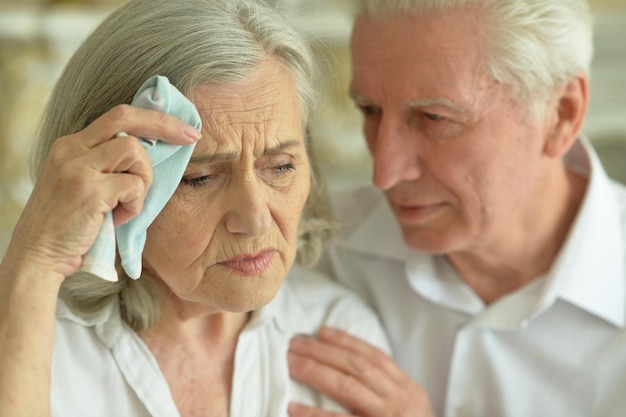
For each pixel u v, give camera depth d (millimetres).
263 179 852
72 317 930
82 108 854
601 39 2436
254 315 1020
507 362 1224
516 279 1230
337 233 1161
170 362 965
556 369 1208
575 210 1243
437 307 1253
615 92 2527
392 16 1022
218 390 980
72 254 746
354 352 1089
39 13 1797
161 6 823
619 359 1195
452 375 1226
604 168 2418
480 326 1199
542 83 1059
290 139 847
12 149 1817
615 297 1199
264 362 1021
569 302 1196
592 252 1194
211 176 818
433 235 1132
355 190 1416
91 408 913
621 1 2406
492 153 1057
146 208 754
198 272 846
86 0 1858
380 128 1080
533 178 1126
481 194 1077
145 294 941
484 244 1160
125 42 826
